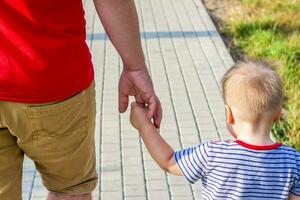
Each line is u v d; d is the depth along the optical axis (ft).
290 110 18.92
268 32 26.30
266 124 8.73
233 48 25.61
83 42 8.35
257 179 8.69
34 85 7.98
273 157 8.70
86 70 8.47
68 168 9.11
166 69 22.93
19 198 9.18
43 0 7.64
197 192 14.58
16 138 8.61
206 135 17.63
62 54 8.00
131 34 8.84
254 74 8.76
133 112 9.66
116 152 16.48
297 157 8.82
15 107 8.13
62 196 9.56
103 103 19.66
